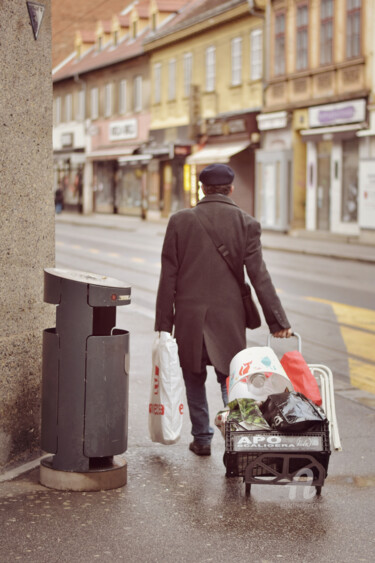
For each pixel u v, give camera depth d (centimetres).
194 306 544
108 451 489
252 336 1085
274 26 3356
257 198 3422
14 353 520
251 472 479
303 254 2502
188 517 454
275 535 432
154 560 398
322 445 474
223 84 3794
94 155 5134
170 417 548
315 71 3086
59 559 395
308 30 3144
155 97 4531
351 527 445
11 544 411
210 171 560
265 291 539
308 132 3106
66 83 5759
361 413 684
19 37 516
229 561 399
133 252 2458
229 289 546
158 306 555
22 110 521
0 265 504
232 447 475
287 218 3253
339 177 2997
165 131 4378
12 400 520
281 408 476
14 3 511
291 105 3209
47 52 545
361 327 1172
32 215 534
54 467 492
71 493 485
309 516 459
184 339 547
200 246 546
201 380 564
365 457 564
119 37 5338
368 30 2830
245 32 3597
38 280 542
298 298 1467
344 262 2244
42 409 497
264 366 503
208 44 3922
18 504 465
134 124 4781
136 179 4734
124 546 412
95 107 5334
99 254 2377
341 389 779
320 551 413
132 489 496
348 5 2925
